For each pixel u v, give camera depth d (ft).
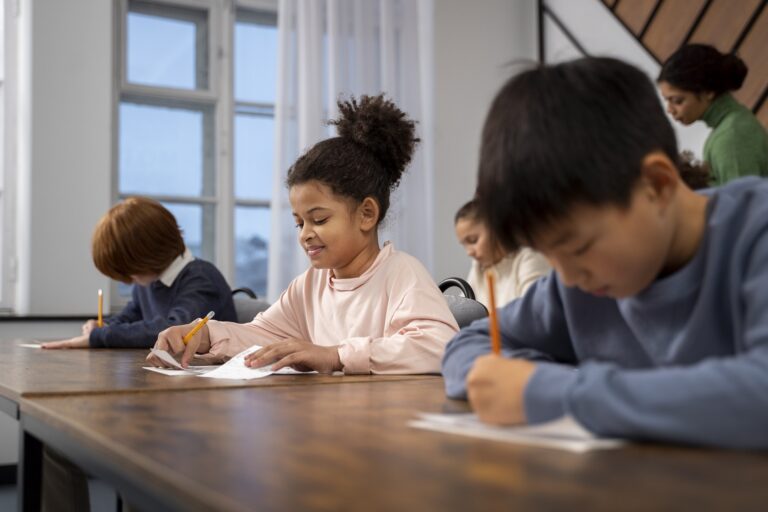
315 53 11.11
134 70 10.87
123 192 10.76
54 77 9.90
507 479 1.36
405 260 4.55
